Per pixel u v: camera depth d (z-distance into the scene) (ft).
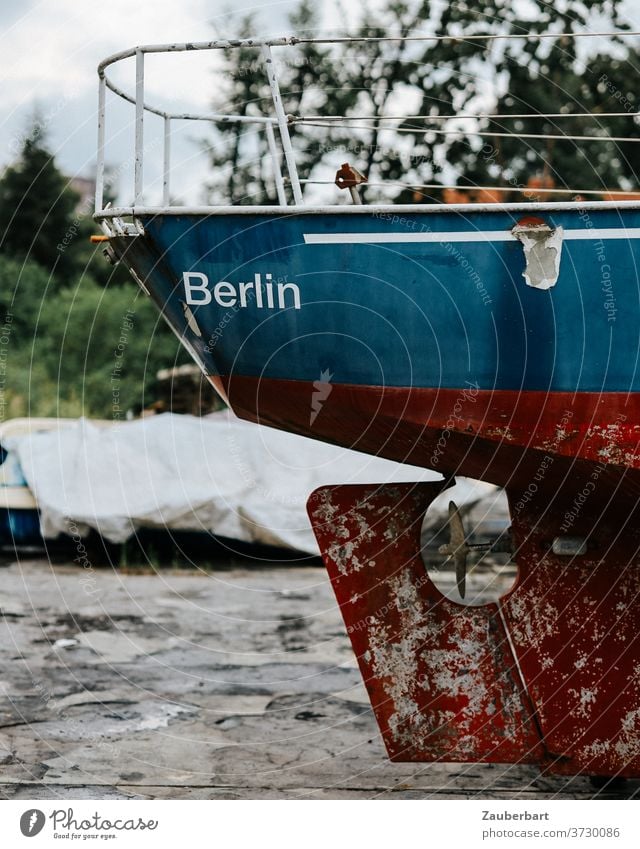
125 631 20.15
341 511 12.10
